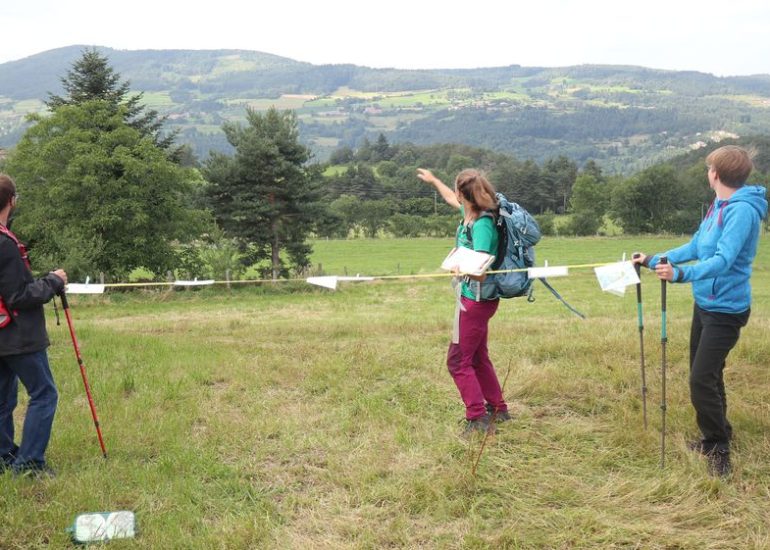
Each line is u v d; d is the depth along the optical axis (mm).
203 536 3668
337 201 92688
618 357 7254
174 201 37562
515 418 5496
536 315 17594
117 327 13594
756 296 27000
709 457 4543
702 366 4422
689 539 3643
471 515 3902
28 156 36469
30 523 3797
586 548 3598
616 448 4805
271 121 47781
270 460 4777
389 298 30062
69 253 29703
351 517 3930
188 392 6410
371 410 5656
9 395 4551
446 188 5496
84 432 5164
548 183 131000
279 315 20547
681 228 95375
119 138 36812
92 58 46156
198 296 29562
